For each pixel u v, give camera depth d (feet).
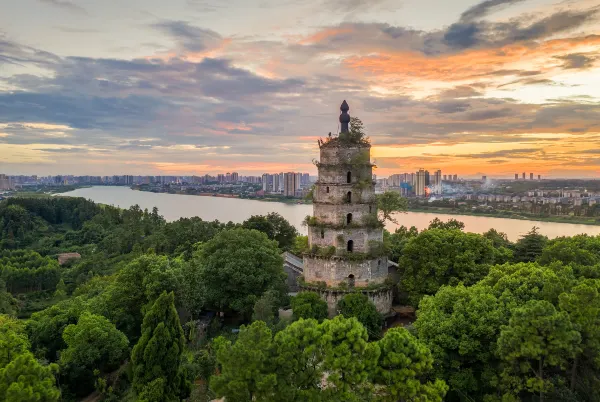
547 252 249.96
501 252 286.46
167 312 175.73
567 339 144.15
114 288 245.04
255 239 286.25
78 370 199.41
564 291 171.53
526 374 159.43
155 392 157.48
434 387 143.54
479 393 175.52
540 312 147.95
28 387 125.80
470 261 247.29
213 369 193.57
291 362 135.95
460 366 174.09
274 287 264.11
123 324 239.09
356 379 137.90
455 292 190.39
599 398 155.63
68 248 649.20
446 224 368.89
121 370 213.05
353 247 243.40
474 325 168.14
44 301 444.96
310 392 136.36
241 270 257.75
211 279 264.11
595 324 155.43
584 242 268.41
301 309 222.48
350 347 143.43
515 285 188.34
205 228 476.54
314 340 144.15
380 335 229.45
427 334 175.73
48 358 224.94
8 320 234.99
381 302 243.19
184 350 194.80
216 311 286.87
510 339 149.79
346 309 226.17
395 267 293.43
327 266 241.55
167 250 481.05
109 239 625.00
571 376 164.66
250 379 134.62
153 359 165.17
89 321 207.92
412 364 143.54
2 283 437.17
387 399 143.54
